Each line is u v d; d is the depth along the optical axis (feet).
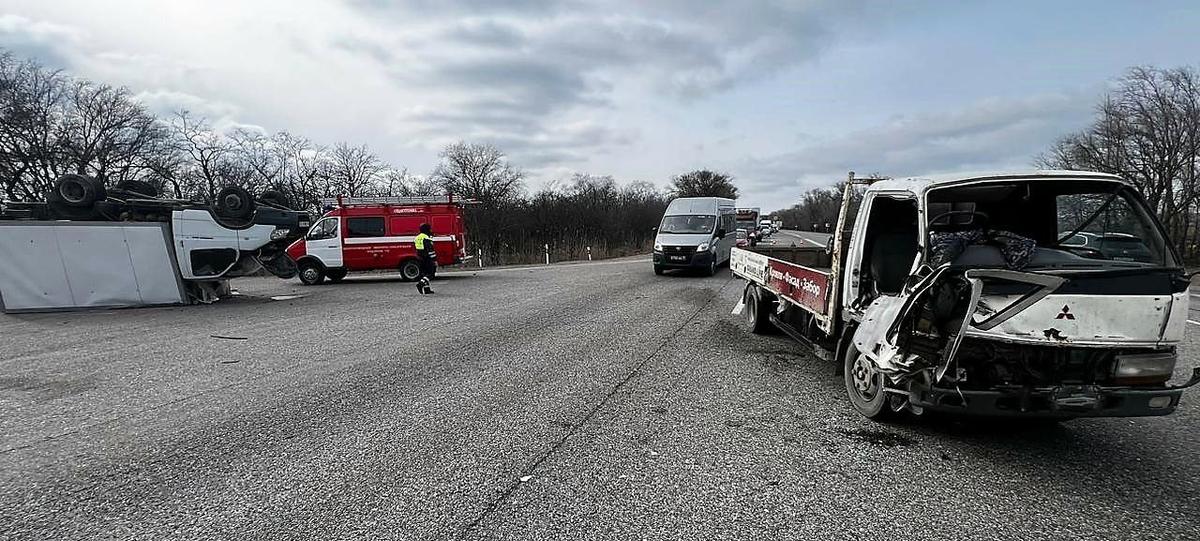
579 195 160.97
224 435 15.24
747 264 31.19
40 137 99.45
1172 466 13.08
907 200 16.11
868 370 16.31
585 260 116.67
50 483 12.46
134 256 41.09
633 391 19.07
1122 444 14.40
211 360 24.08
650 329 30.37
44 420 16.60
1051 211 15.14
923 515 10.95
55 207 40.47
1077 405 12.48
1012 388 12.59
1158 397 12.48
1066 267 13.29
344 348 26.21
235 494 11.87
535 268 84.48
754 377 20.80
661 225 66.49
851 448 14.19
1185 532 10.32
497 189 162.71
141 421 16.40
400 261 61.77
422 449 14.16
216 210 43.19
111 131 108.58
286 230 45.06
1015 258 13.65
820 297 20.02
